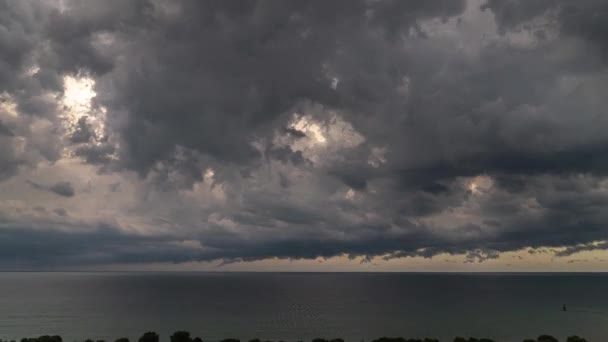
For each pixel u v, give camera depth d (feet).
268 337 509.35
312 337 509.35
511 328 573.33
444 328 573.33
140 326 597.11
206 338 499.92
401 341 376.68
